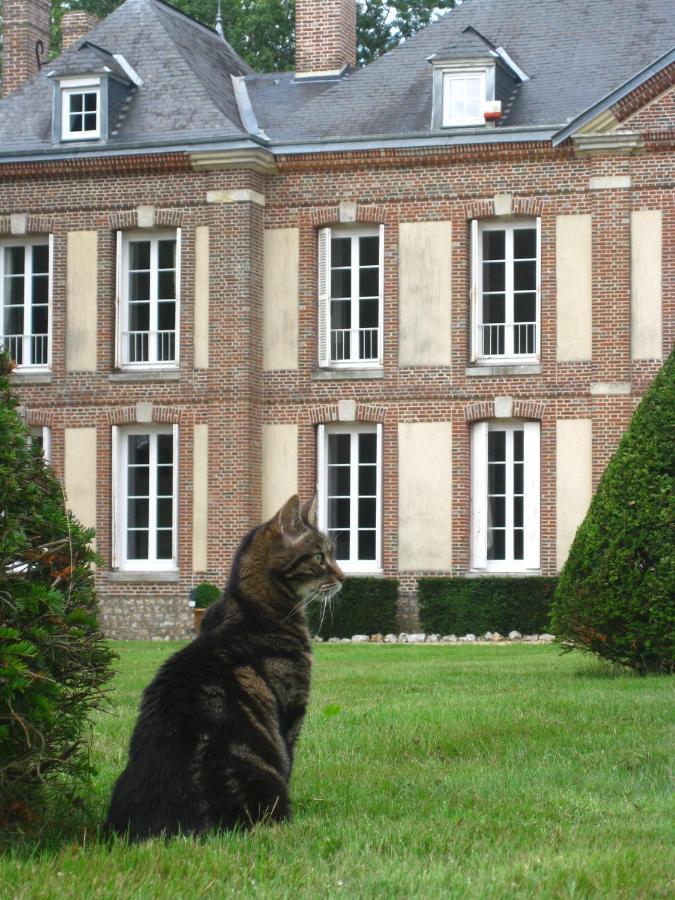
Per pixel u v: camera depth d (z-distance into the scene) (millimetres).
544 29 29953
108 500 29234
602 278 27172
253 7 46094
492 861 6941
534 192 27625
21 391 29734
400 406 28219
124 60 30766
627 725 11766
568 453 27297
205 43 32875
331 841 7227
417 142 28016
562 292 27453
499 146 27672
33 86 31312
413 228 28266
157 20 31500
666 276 26953
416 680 15961
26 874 6355
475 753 10781
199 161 28672
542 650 22094
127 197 29297
